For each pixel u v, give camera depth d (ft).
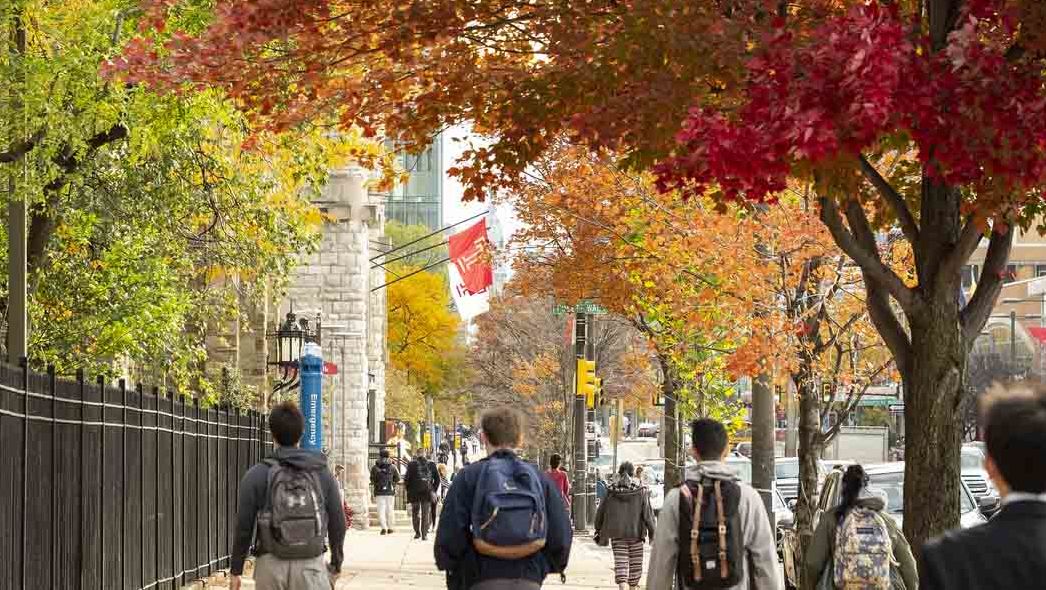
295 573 50.26
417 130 64.28
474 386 424.05
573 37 57.52
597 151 58.23
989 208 52.60
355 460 238.48
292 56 61.41
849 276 100.48
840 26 47.75
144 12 74.64
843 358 103.76
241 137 98.17
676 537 47.60
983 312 55.88
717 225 97.81
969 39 47.78
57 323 107.04
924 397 55.42
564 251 151.43
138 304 107.65
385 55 63.36
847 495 51.06
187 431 96.78
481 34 62.23
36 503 57.52
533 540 42.70
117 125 95.14
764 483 104.22
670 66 55.72
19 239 78.95
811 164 51.06
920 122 48.55
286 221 108.68
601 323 276.00
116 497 74.43
